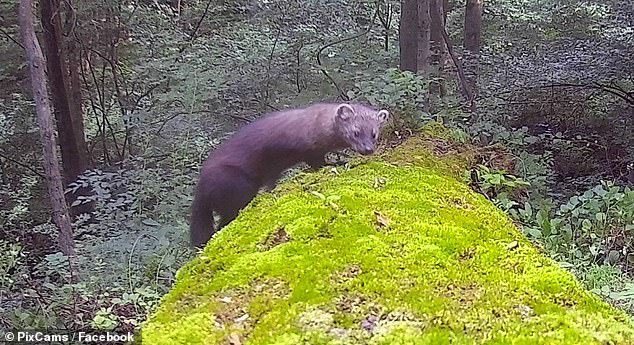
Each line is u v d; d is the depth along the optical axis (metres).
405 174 3.99
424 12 9.13
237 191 5.32
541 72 10.87
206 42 11.46
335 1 11.48
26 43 7.03
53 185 7.06
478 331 1.93
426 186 3.67
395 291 2.17
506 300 2.12
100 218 7.71
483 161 5.59
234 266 2.58
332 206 3.14
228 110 10.38
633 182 9.23
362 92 6.79
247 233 3.00
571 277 2.39
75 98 11.37
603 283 4.55
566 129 10.77
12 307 5.23
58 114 11.02
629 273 4.95
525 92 10.77
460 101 8.95
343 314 2.06
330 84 10.34
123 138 13.10
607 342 1.91
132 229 7.17
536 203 6.05
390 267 2.35
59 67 10.83
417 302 2.09
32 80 7.04
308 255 2.52
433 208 3.18
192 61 10.62
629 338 1.95
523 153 6.94
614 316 2.18
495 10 13.40
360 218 2.91
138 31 12.01
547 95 10.88
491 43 13.25
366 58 11.07
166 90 11.33
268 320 2.11
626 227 5.39
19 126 11.66
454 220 3.03
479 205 3.53
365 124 5.09
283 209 3.19
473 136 7.35
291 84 10.62
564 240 5.26
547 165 8.05
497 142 7.32
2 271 6.29
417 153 5.12
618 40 11.30
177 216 7.50
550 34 12.68
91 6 11.19
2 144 11.79
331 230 2.78
